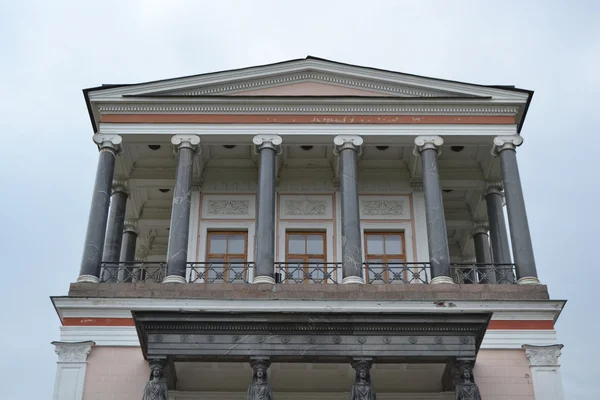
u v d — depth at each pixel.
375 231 24.16
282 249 23.77
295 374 20.19
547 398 19.75
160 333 18.33
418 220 24.22
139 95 23.27
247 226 24.09
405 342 18.41
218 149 24.12
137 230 27.36
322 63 23.94
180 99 23.30
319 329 18.42
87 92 23.22
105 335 20.44
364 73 23.83
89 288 20.73
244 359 18.34
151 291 20.62
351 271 20.91
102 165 22.62
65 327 20.48
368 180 24.95
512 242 21.81
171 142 23.11
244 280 21.83
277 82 24.00
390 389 20.44
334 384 20.44
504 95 23.45
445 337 18.47
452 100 23.31
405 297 20.44
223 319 18.34
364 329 18.47
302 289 20.48
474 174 25.39
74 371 20.03
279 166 24.77
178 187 22.17
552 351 20.27
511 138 23.11
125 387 19.94
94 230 21.67
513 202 22.14
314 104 23.36
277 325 18.38
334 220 24.22
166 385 18.08
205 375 20.17
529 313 20.66
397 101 23.30
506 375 20.11
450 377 19.58
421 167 24.30
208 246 23.88
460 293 20.61
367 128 23.14
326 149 24.20
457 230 27.73
